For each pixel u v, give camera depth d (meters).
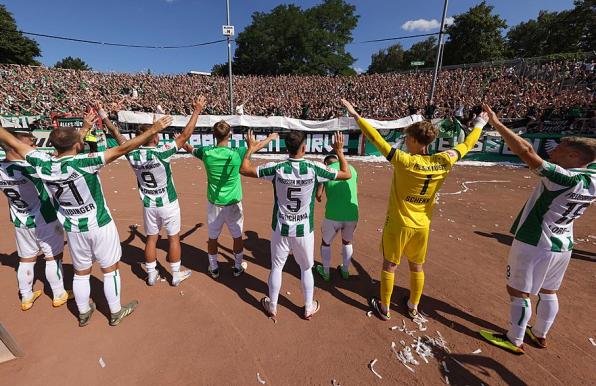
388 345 3.01
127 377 2.59
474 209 7.14
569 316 3.45
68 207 2.76
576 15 44.47
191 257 4.70
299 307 3.55
